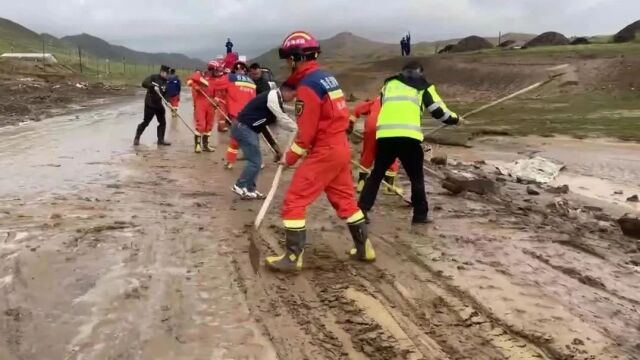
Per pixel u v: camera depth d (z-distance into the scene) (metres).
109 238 6.32
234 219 7.24
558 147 14.09
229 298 4.91
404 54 46.34
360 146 13.33
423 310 4.71
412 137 6.68
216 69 12.88
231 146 10.65
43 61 53.59
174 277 5.32
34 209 7.41
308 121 5.12
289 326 4.45
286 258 5.46
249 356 4.02
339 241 6.42
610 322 4.51
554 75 7.58
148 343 4.16
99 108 25.70
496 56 37.31
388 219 7.39
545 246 6.35
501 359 3.98
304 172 5.35
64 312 4.60
